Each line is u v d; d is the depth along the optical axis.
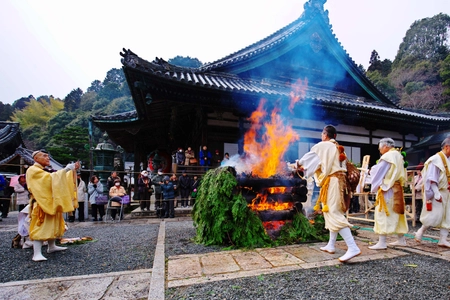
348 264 2.86
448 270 2.66
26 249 4.10
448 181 3.74
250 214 3.88
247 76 10.99
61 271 3.00
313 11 11.22
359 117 10.31
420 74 35.22
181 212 8.02
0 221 7.93
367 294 2.13
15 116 61.00
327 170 3.19
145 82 7.13
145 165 16.06
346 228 2.99
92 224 6.88
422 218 3.83
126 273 2.80
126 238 4.73
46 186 3.55
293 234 3.94
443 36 39.22
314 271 2.65
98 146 8.95
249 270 2.69
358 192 5.36
